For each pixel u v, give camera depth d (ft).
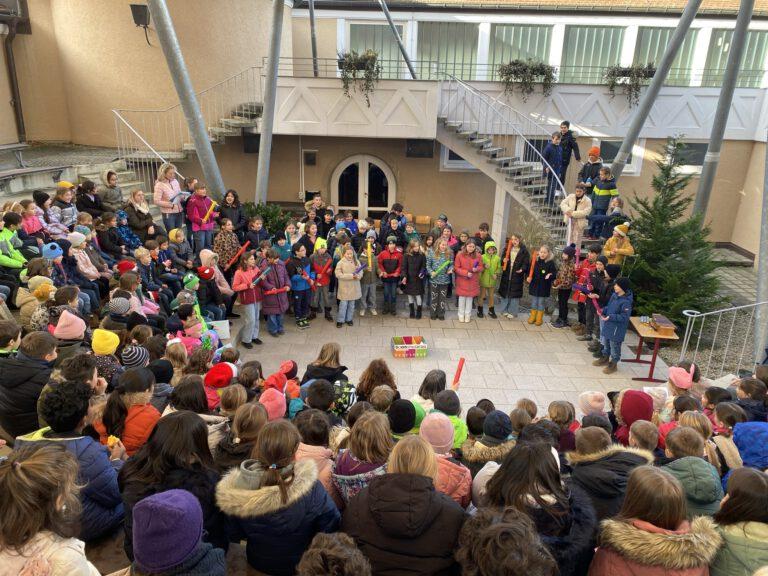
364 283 36.17
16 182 32.45
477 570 6.93
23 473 7.04
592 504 10.02
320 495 9.60
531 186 42.68
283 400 14.26
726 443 13.89
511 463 8.95
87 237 26.43
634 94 47.96
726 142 50.83
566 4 48.96
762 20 49.19
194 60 44.19
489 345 33.19
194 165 47.96
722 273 49.06
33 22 43.78
